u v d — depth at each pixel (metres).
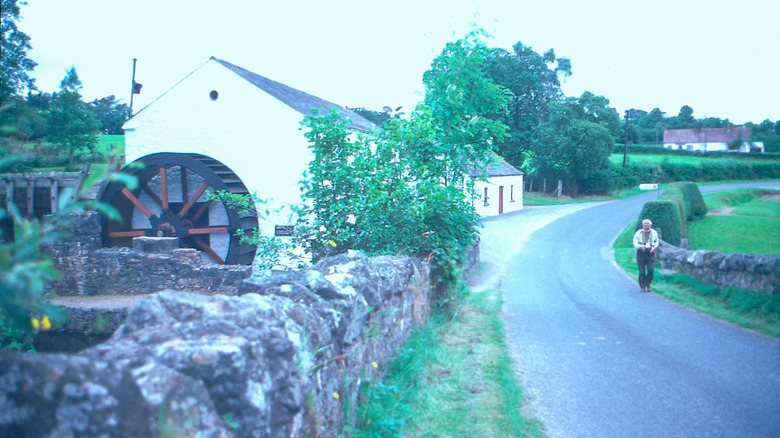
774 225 29.75
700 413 4.56
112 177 1.77
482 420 4.34
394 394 4.54
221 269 13.38
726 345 6.75
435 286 8.51
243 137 16.44
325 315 3.74
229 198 9.21
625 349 6.66
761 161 78.50
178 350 2.31
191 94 16.67
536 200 49.53
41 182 15.41
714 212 36.38
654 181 60.84
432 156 9.38
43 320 2.78
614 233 25.75
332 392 3.60
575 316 8.80
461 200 8.55
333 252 8.05
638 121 120.50
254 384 2.43
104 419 1.79
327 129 8.21
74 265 14.02
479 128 10.56
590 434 4.18
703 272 10.67
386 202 7.95
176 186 18.14
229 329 2.66
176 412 2.03
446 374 5.48
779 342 6.84
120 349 2.33
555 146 50.41
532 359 6.28
